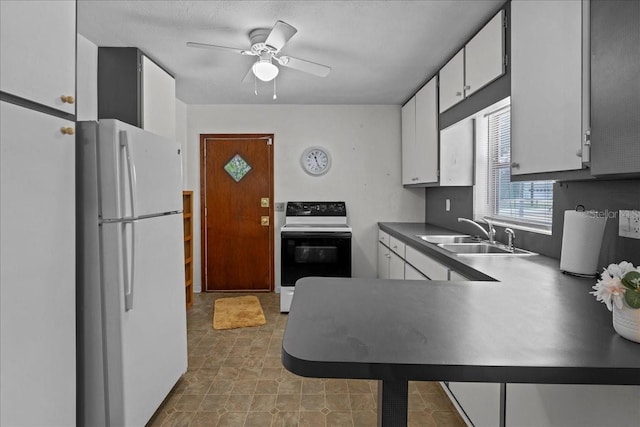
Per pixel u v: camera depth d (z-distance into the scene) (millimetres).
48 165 1362
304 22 2365
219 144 4473
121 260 1686
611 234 1660
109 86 2758
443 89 3055
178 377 2303
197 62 3053
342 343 885
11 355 1203
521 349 865
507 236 2641
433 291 1360
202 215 4496
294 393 2301
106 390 1689
